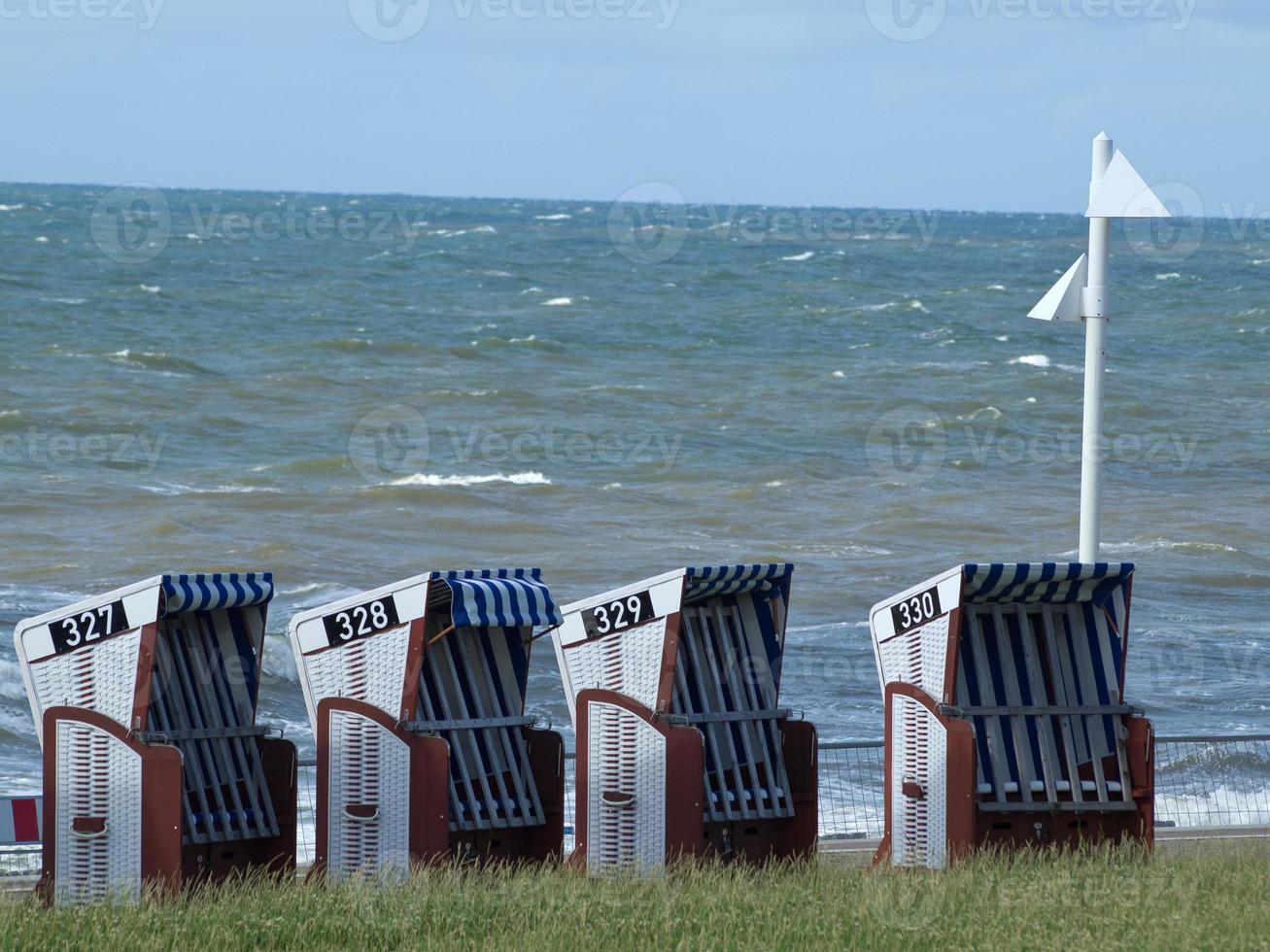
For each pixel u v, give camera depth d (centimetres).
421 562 10044
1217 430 17262
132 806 3016
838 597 9044
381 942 2675
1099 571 3388
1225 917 2727
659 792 3253
